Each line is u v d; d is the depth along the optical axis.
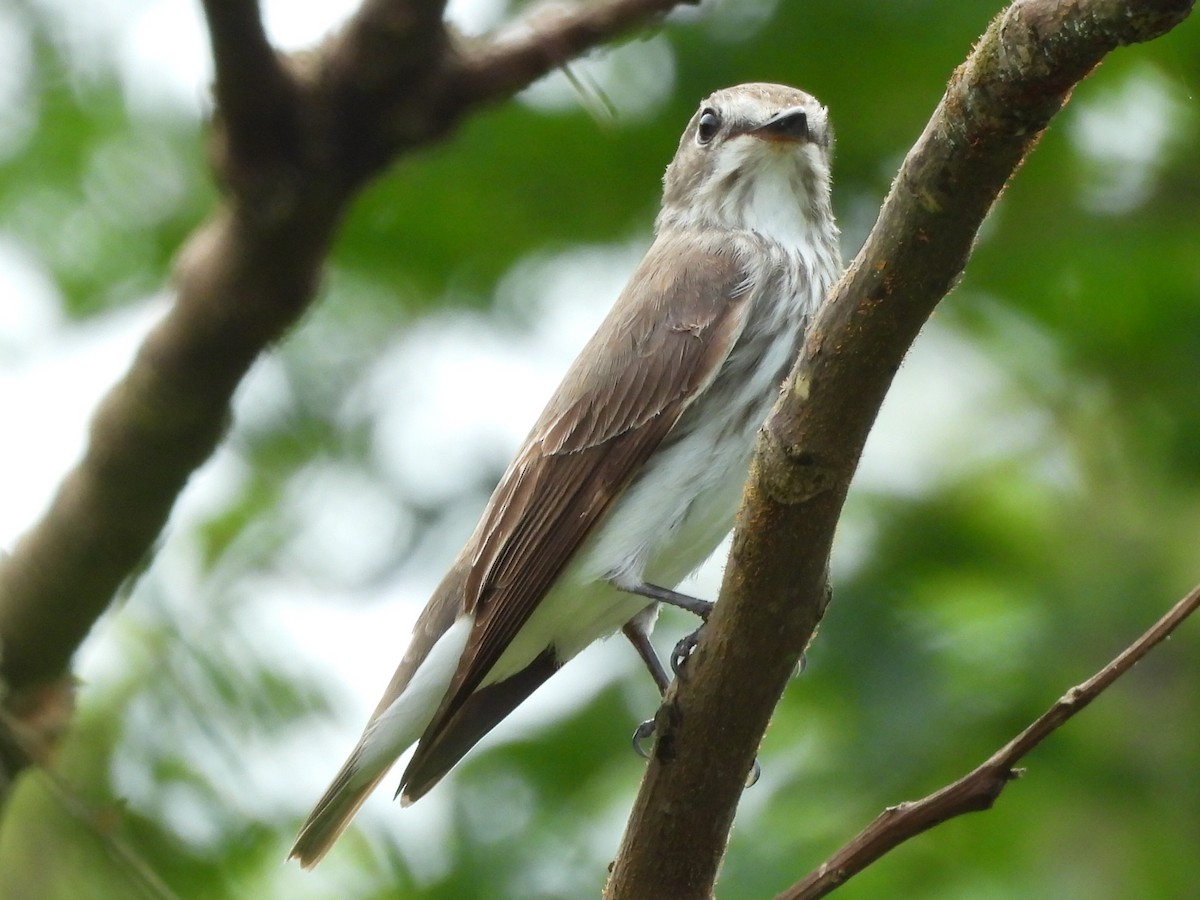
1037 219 12.24
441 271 12.23
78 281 11.62
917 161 5.43
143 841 8.41
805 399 5.92
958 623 11.12
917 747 10.53
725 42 11.79
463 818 11.14
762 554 6.22
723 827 6.77
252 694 9.05
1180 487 11.70
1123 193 12.33
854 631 11.02
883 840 6.14
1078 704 6.04
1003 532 11.98
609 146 11.91
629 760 11.47
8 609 7.86
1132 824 10.63
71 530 7.80
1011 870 10.59
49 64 11.76
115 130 11.76
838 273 10.00
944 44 11.51
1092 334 12.12
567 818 11.19
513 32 7.57
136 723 8.84
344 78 7.25
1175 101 12.38
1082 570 11.44
